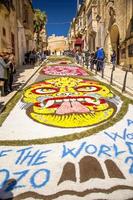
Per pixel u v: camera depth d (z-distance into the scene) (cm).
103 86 1448
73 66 2512
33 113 1023
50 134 827
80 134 817
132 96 1212
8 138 807
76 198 523
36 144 759
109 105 1101
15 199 527
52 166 643
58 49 9700
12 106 1116
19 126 904
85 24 4606
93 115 984
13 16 2523
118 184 565
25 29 3309
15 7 2639
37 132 847
